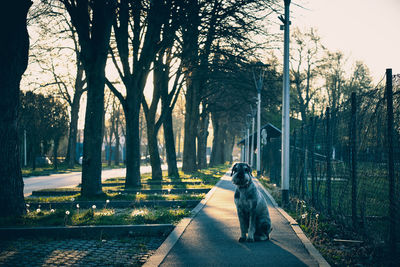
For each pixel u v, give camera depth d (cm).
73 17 1359
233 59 2084
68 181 2683
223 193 1538
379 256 584
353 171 749
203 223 855
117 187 1833
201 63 2430
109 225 782
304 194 1322
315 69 5184
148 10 1581
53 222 812
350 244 680
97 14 1320
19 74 927
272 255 575
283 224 845
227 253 589
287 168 1201
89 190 1360
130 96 1781
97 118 1368
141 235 768
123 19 1692
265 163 3294
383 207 662
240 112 4672
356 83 5472
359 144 738
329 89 5578
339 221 848
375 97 650
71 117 4488
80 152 6544
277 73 2870
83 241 720
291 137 1839
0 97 891
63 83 4166
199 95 3356
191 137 3356
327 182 935
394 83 586
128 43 1788
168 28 1695
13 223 812
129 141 1820
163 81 2614
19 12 892
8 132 904
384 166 604
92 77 1359
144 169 5394
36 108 3881
